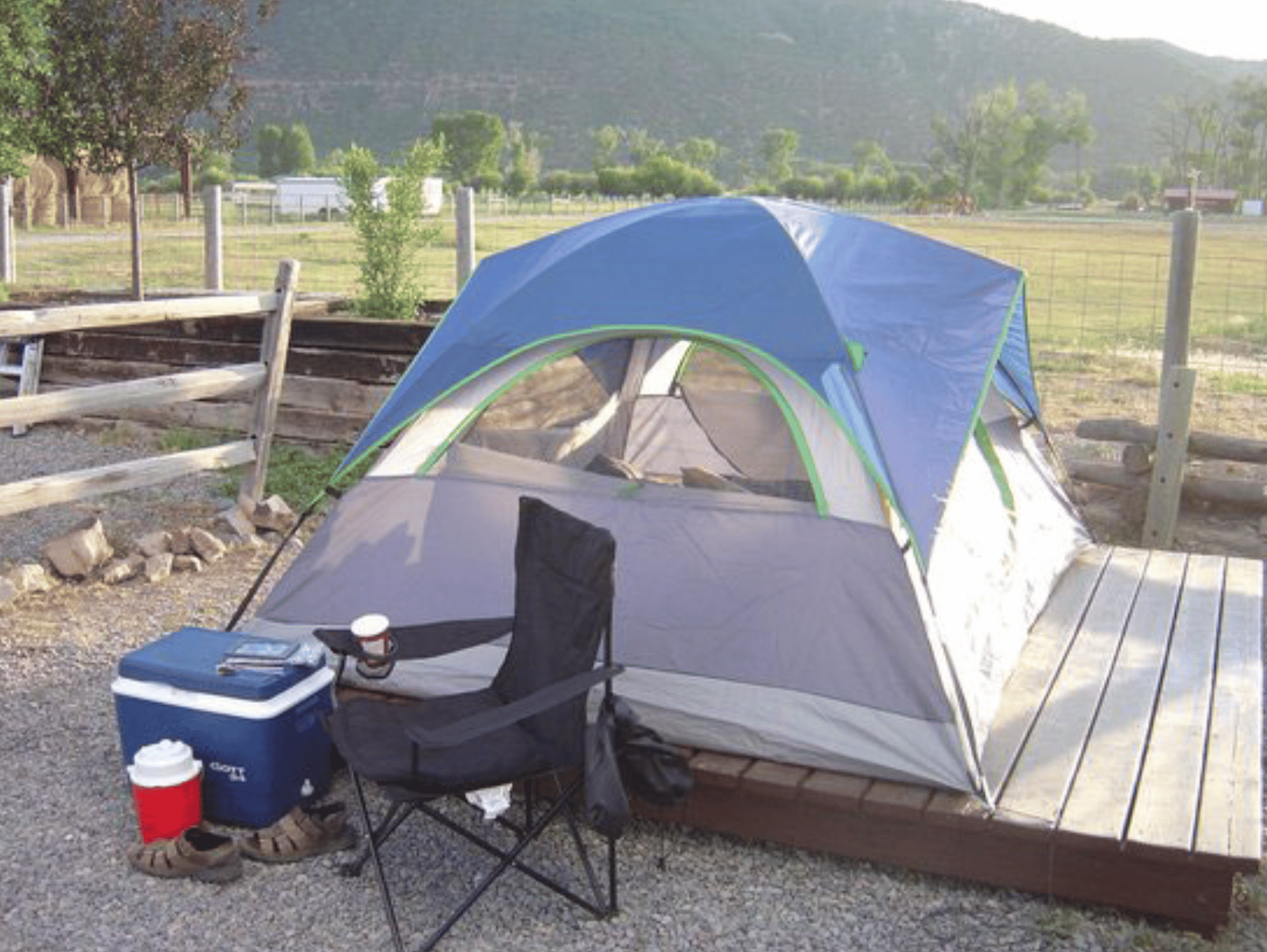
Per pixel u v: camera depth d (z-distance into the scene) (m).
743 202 5.41
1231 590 6.19
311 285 18.64
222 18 12.71
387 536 4.97
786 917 3.86
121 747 4.91
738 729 4.32
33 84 12.20
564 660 3.88
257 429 7.83
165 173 65.12
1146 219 65.06
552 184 79.69
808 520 4.44
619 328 4.80
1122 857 3.79
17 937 3.73
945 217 63.09
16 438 10.15
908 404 4.58
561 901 3.94
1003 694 4.85
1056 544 6.45
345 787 4.66
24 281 18.03
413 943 3.72
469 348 5.03
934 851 4.01
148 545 7.08
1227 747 4.42
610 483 4.77
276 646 4.46
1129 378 12.59
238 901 3.93
